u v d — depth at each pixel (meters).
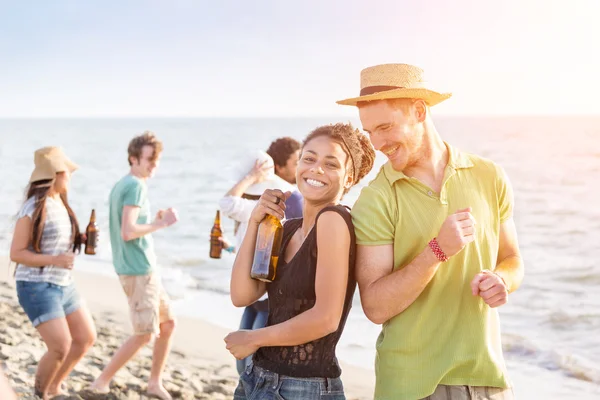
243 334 2.67
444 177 2.67
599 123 98.62
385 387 2.68
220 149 59.69
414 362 2.63
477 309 2.65
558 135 65.62
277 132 107.00
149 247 5.29
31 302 4.71
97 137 94.38
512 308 9.52
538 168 31.75
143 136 5.27
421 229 2.64
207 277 11.53
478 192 2.74
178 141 73.31
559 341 7.87
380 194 2.67
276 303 2.73
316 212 2.76
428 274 2.48
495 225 2.78
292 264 2.69
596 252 13.55
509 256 2.86
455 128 86.88
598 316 8.93
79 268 12.12
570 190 23.47
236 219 4.57
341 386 2.71
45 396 4.88
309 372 2.61
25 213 4.69
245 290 2.85
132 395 5.37
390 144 2.65
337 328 2.66
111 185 30.44
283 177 4.84
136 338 5.35
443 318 2.63
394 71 2.62
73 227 4.96
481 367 2.63
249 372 2.72
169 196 26.78
